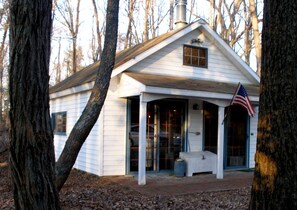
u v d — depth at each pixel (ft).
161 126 34.76
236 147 39.83
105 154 32.04
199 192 25.55
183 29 34.65
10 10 9.61
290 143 9.00
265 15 9.78
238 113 40.19
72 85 35.96
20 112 9.41
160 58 35.04
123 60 32.89
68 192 24.32
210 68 38.40
